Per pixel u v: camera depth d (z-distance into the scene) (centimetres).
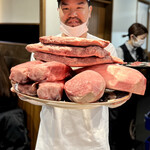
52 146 129
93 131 123
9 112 201
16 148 202
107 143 133
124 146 279
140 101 271
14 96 217
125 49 282
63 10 115
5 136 198
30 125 233
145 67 209
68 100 70
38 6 260
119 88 73
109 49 132
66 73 75
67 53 74
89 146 126
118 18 396
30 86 71
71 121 124
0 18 327
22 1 284
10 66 254
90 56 75
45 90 67
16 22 299
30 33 273
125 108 273
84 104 65
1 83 204
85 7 114
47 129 131
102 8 371
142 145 265
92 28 353
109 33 380
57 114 124
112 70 75
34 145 232
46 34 253
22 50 271
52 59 78
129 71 75
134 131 286
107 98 71
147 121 225
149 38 576
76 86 65
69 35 120
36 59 85
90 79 66
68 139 126
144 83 75
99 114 125
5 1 312
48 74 69
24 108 235
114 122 271
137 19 484
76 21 116
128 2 425
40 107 222
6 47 294
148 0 518
